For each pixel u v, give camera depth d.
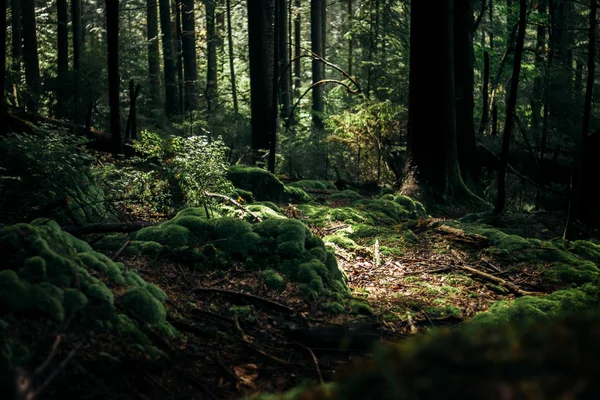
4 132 8.41
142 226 6.27
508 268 7.35
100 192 7.36
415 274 7.12
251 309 5.04
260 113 16.08
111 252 5.56
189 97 24.25
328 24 41.22
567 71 18.11
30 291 3.68
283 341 4.50
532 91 19.42
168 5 24.47
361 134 16.41
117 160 9.52
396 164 16.30
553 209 14.43
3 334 3.32
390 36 22.08
